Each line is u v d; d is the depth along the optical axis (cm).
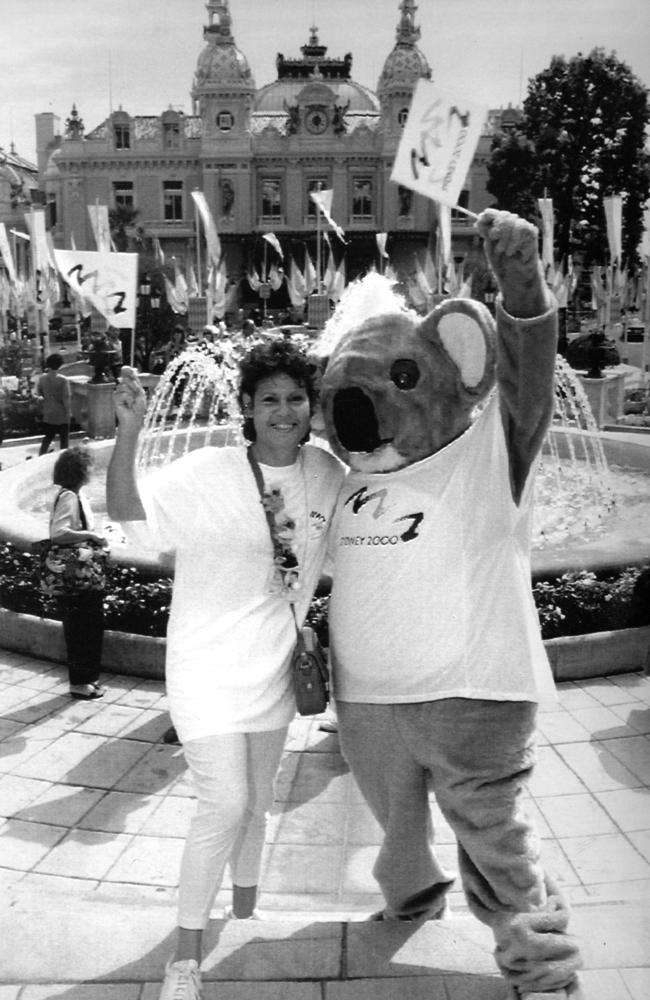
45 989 292
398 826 301
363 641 287
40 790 503
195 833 280
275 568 289
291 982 292
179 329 3111
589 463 1246
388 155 6750
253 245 6869
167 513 289
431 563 281
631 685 621
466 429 300
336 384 297
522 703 281
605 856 431
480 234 260
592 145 4156
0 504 893
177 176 6950
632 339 3728
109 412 1716
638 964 295
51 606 709
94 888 417
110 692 630
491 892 280
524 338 263
